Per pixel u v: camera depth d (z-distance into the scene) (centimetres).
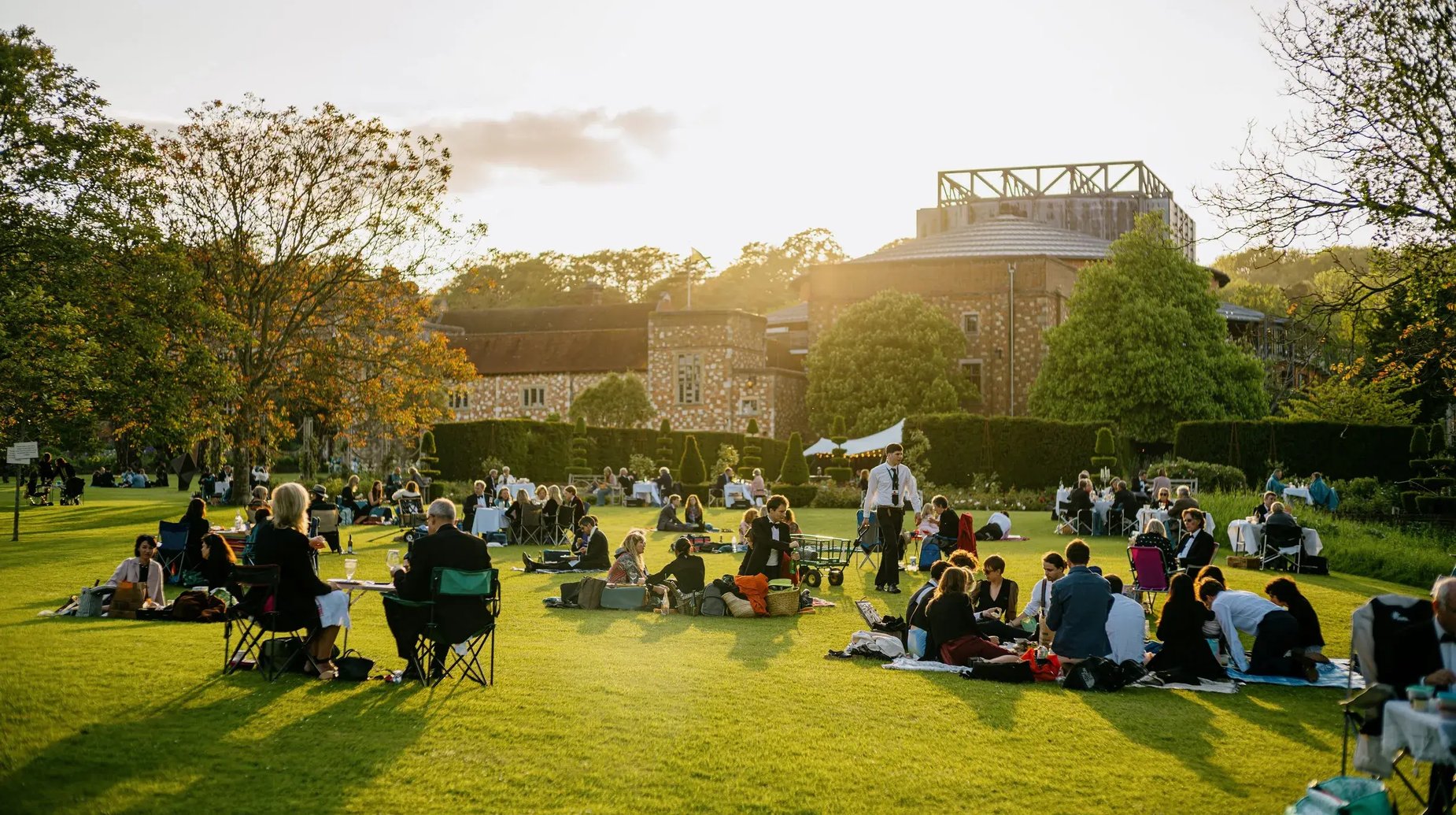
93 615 1309
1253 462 4397
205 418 3259
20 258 2827
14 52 2828
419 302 4084
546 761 768
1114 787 743
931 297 7062
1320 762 813
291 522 991
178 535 1672
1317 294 2147
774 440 6147
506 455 4800
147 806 664
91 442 3462
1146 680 1066
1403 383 2750
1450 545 2630
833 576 1802
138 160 3067
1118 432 4603
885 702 962
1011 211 9181
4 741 768
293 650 1016
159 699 891
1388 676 704
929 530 2020
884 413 6150
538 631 1309
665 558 2278
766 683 1027
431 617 970
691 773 748
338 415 4012
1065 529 2911
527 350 7669
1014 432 4412
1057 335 5894
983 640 1141
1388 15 1880
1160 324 5638
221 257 3631
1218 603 1158
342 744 793
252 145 3659
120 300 3038
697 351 6925
